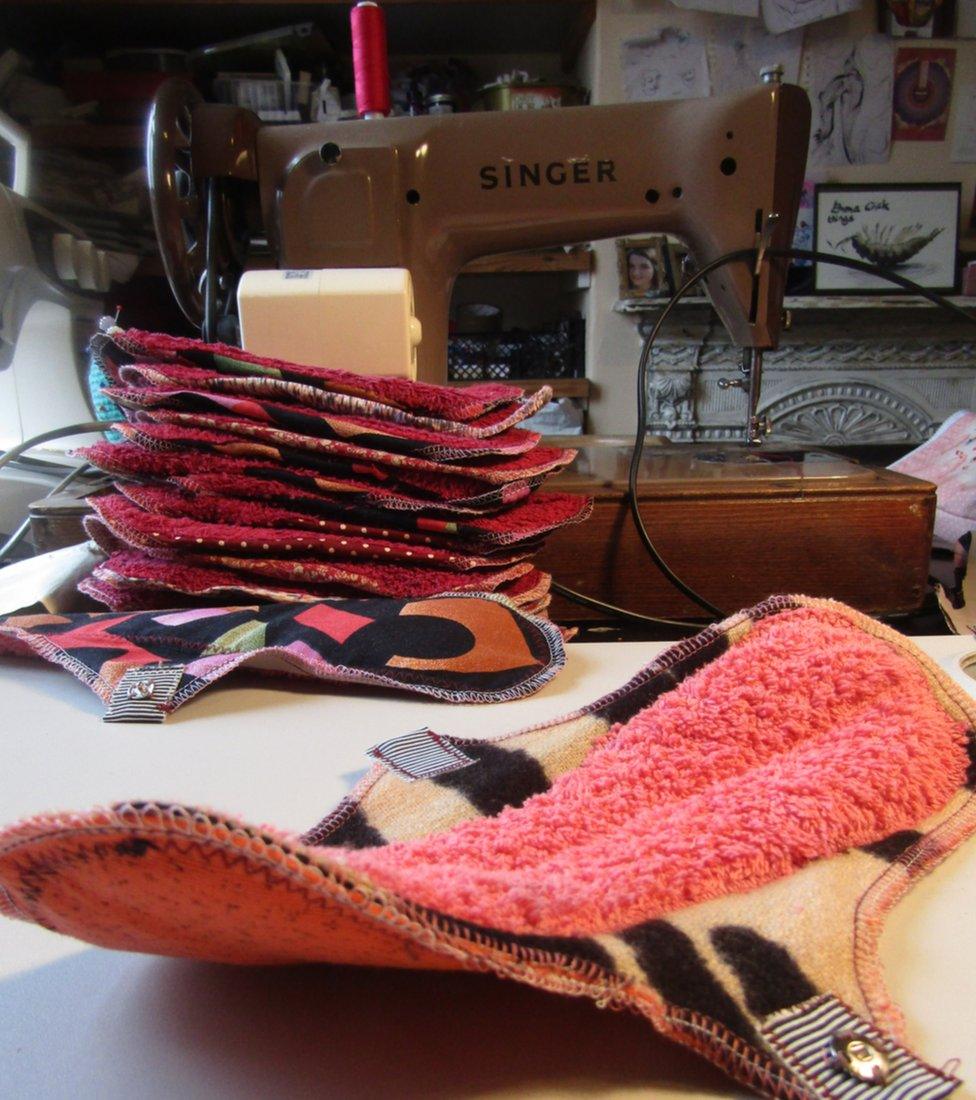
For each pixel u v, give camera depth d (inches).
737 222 30.8
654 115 30.9
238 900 6.9
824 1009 8.5
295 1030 8.8
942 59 72.2
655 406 78.3
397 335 25.7
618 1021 8.9
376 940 7.3
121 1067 8.4
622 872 9.9
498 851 10.6
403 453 21.0
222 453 20.8
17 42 68.6
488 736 15.7
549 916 8.7
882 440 80.8
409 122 30.6
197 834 6.4
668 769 12.4
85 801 13.5
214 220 30.1
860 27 71.3
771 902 10.1
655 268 74.5
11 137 42.3
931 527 26.0
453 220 31.2
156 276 64.5
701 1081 8.2
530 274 83.2
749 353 33.3
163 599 21.5
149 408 21.1
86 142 63.3
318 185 30.4
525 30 73.4
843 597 26.5
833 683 13.5
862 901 10.3
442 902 7.8
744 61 71.1
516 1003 9.2
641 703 14.0
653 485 26.2
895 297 74.5
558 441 38.1
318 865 6.7
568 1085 8.2
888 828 11.8
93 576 22.3
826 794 11.7
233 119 29.6
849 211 74.4
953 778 12.7
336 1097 8.1
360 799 12.2
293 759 15.0
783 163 30.5
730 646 14.4
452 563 21.2
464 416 23.2
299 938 7.4
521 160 30.8
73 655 18.1
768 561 26.2
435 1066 8.4
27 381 42.0
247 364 21.7
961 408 80.5
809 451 33.3
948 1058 8.3
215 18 66.8
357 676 17.3
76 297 42.7
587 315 77.7
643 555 26.2
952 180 75.0
